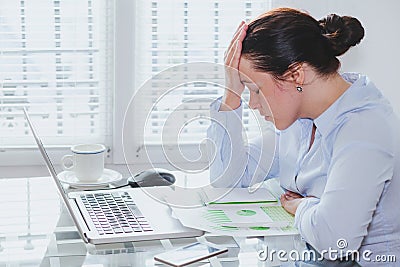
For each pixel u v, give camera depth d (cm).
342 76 198
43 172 310
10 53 308
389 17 327
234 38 187
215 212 182
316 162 193
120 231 171
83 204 193
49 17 308
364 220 167
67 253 160
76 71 313
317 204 173
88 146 222
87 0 308
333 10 323
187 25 316
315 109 186
